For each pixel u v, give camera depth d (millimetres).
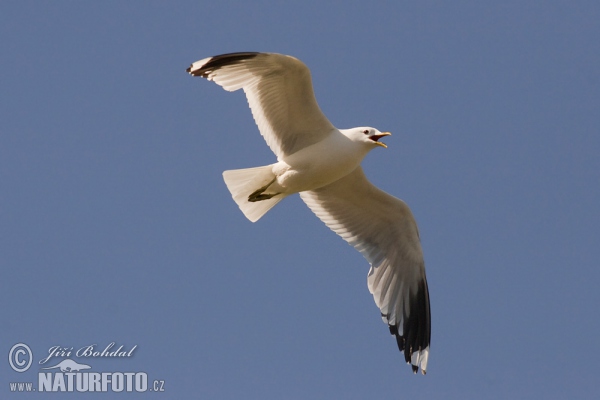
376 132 13219
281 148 13258
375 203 14383
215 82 12625
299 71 12305
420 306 14773
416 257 14680
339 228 14852
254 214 13547
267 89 12719
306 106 12812
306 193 14734
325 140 13070
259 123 13000
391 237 14750
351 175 13977
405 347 14750
